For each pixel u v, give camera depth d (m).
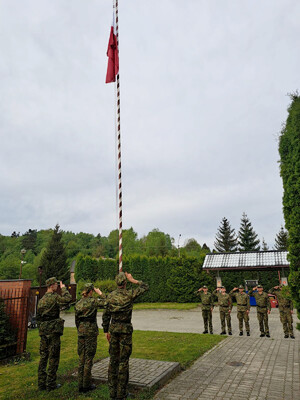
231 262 23.45
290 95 7.77
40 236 105.19
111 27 7.88
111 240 107.12
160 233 87.94
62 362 6.74
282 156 7.93
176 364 6.15
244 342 9.05
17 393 4.82
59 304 5.18
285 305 9.88
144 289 4.71
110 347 4.60
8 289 7.64
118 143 6.91
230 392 4.84
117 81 7.39
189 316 17.84
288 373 5.82
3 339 6.89
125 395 4.40
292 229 7.31
